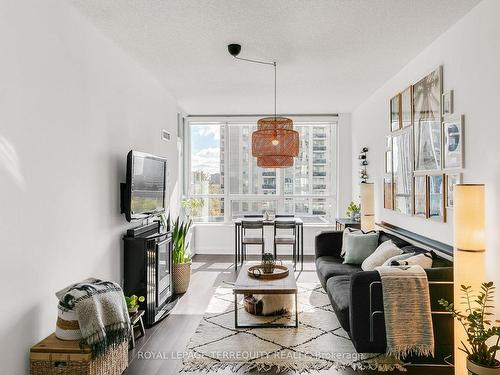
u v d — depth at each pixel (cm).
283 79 483
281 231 729
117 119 364
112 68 353
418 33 333
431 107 357
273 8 286
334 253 502
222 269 597
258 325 358
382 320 279
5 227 212
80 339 237
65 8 272
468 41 294
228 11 291
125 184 371
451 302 279
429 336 269
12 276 218
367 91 550
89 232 308
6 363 214
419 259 301
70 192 279
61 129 267
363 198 546
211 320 373
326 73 456
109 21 306
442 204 337
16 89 221
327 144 746
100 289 248
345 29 325
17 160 222
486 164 271
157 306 376
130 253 367
